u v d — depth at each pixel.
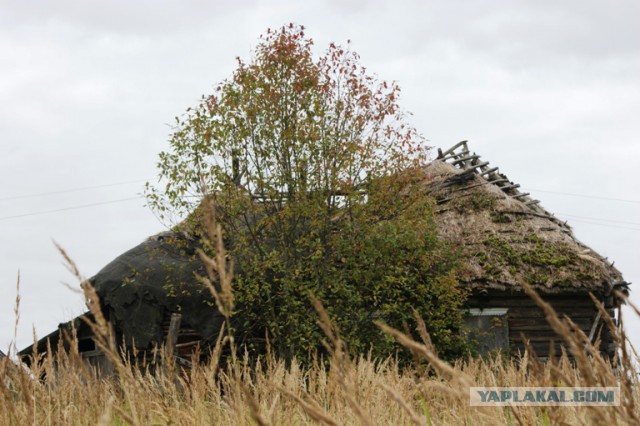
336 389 3.73
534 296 1.53
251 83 16.08
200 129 15.84
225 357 15.40
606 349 17.31
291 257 15.84
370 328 15.62
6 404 3.14
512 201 19.58
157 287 15.70
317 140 16.12
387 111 16.53
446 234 18.45
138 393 3.45
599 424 1.69
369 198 16.33
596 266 17.58
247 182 16.11
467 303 17.25
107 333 1.95
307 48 16.59
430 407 3.49
